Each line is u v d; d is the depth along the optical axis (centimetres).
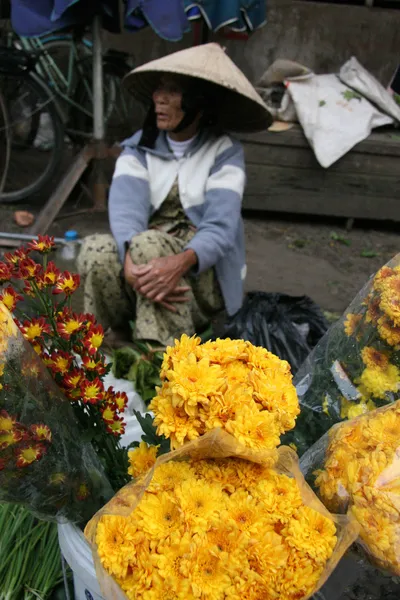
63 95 374
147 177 218
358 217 397
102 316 220
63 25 304
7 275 106
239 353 89
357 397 115
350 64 403
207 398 81
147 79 223
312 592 80
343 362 118
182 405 82
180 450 82
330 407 120
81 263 211
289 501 82
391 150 374
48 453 94
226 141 218
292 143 377
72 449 100
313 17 423
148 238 200
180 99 200
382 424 94
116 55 372
